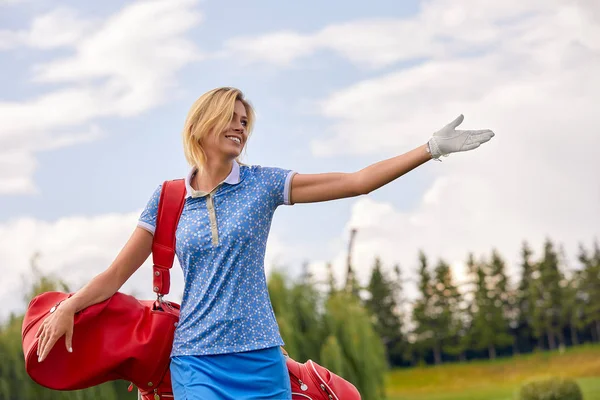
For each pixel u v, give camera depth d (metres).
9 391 14.71
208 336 3.65
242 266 3.66
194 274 3.73
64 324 3.75
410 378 85.69
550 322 92.75
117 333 3.88
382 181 3.62
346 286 20.67
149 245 3.92
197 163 3.73
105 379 3.94
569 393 24.86
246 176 3.78
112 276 3.88
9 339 15.09
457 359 92.19
